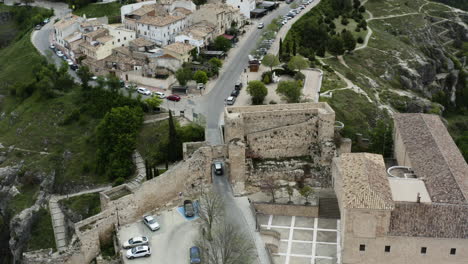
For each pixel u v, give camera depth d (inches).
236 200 4534.9
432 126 4926.2
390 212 3565.5
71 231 5492.1
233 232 3956.7
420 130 4852.4
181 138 5447.8
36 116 7101.4
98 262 4028.1
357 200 3595.0
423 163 4370.1
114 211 4212.6
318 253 3885.3
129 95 6555.1
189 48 7667.3
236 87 6673.2
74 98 7209.6
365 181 3764.8
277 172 4788.4
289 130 4980.3
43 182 6122.1
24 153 6599.4
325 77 7298.2
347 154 4202.8
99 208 5354.3
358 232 3627.0
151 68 7391.7
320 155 4904.0
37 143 6697.8
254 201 4493.1
